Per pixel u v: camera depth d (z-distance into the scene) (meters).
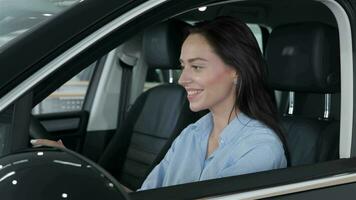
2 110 1.03
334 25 1.95
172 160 1.78
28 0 1.43
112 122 3.41
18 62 1.03
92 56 1.11
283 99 3.70
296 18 3.10
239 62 1.59
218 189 1.25
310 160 2.07
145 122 3.14
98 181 0.95
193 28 1.62
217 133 1.70
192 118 2.77
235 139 1.62
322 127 2.10
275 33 2.04
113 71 3.40
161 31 2.93
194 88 1.61
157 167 1.87
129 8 1.13
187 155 1.74
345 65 1.61
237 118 1.64
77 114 3.22
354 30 1.58
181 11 1.25
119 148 3.18
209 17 2.93
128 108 3.48
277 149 1.59
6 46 1.04
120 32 1.14
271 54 2.05
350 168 1.46
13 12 1.40
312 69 1.88
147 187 1.85
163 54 2.94
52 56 1.05
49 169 0.93
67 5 1.13
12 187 0.90
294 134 2.17
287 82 1.99
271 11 3.08
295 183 1.34
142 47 3.37
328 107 2.21
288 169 1.40
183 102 2.97
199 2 1.28
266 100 1.66
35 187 0.91
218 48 1.57
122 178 3.19
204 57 1.58
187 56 1.60
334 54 1.88
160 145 3.03
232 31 1.58
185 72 1.62
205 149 1.72
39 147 1.02
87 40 1.08
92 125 3.31
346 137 1.61
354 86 1.60
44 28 1.06
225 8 2.90
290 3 2.92
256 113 1.63
